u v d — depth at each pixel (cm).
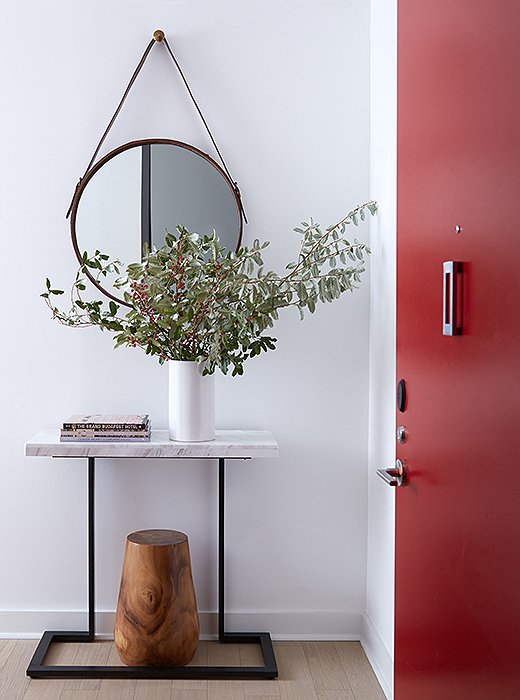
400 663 210
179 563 293
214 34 319
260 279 292
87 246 314
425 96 188
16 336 319
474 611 156
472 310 158
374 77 314
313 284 297
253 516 326
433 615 182
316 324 325
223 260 288
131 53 318
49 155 317
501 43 143
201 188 316
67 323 302
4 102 316
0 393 320
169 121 319
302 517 327
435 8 180
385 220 295
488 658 149
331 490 327
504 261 142
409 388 203
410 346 202
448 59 172
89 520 312
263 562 327
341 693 277
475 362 156
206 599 327
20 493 322
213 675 287
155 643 288
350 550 328
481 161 153
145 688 279
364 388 326
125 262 315
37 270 318
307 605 328
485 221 151
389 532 283
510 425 140
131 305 301
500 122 144
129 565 294
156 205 315
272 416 326
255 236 322
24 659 301
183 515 325
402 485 207
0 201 317
